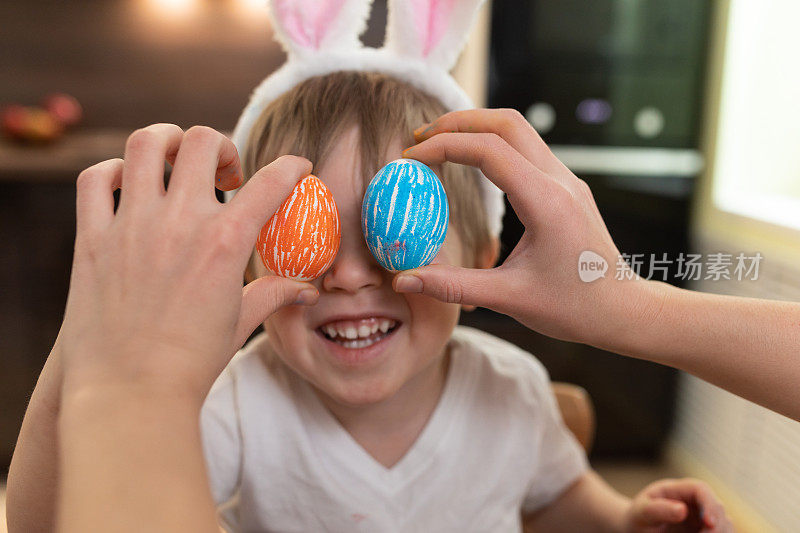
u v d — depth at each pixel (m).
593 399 2.05
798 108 1.77
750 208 1.73
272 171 0.38
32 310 1.90
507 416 0.77
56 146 2.28
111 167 0.41
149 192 0.37
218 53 2.72
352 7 0.66
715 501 0.72
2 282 1.88
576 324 0.49
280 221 0.50
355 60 0.67
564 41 1.94
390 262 0.53
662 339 0.49
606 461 2.08
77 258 0.37
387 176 0.52
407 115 0.62
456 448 0.73
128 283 0.35
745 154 1.86
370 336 0.62
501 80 1.96
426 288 0.48
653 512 0.72
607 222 1.98
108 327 0.34
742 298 0.51
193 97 2.74
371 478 0.71
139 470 0.30
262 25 2.72
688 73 1.96
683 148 2.00
